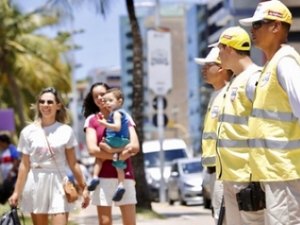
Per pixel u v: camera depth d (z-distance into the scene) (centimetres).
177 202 3173
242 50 830
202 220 1980
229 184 820
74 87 7675
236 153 803
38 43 4778
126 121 1064
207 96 11800
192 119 13800
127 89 14950
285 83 707
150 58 2898
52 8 2338
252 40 759
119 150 1048
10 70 4759
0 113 3872
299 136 713
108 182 1055
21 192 1038
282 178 708
